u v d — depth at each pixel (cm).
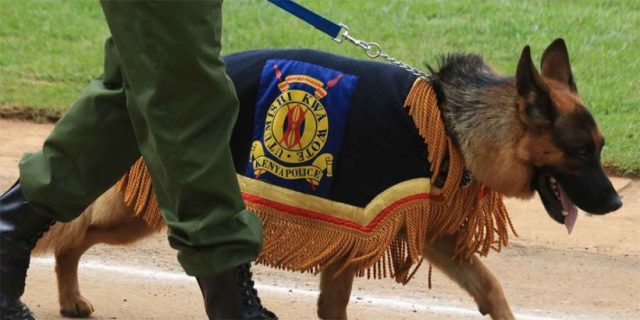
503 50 1762
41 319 894
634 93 1625
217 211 673
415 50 1748
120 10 643
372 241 794
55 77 1683
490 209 851
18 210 743
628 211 1258
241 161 812
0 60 1739
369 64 821
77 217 811
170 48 636
